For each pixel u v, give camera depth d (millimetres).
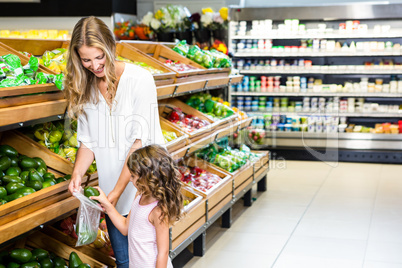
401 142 8570
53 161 3273
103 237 3510
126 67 2830
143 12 9109
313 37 8742
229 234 5160
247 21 9336
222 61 6043
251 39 9164
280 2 9656
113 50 2660
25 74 3068
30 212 2736
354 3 8484
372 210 5883
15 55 3045
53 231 3367
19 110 2654
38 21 8344
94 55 2572
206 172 5301
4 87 2648
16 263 2914
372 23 8906
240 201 6398
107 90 2807
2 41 3617
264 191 6828
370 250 4648
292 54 8844
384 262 4355
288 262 4395
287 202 6289
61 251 3299
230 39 8422
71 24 8266
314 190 6840
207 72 5488
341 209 5945
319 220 5559
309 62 8938
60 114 3039
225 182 5125
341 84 9250
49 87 2920
